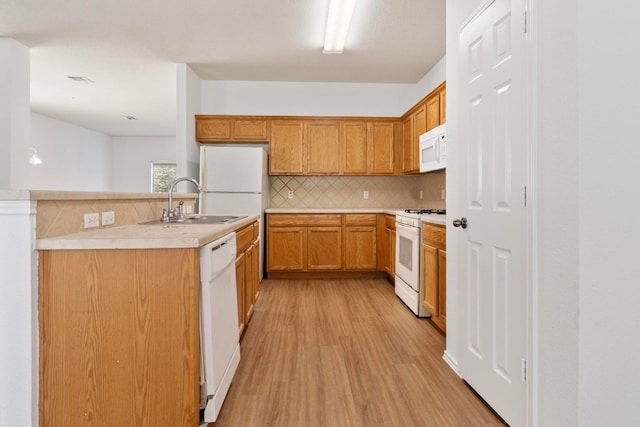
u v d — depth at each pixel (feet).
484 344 5.93
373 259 15.03
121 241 4.57
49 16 10.36
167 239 4.61
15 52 11.87
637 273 3.80
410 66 14.30
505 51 5.28
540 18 4.32
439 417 5.58
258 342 8.51
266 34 11.48
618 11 3.76
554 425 4.16
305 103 16.22
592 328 3.78
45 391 4.59
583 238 3.76
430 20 10.64
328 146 15.64
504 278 5.34
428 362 7.47
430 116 12.53
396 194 16.76
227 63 13.94
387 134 15.81
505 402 5.30
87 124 23.97
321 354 7.86
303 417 5.58
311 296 12.57
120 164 27.58
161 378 4.66
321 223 14.89
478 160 6.12
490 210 5.72
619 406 3.82
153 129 25.49
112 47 12.44
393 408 5.82
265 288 13.66
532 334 4.53
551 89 4.14
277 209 14.98
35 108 20.16
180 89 13.98
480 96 6.03
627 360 3.81
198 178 15.47
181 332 4.66
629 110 3.78
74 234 5.08
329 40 11.69
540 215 4.38
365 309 11.10
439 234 8.91
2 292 4.43
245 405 5.91
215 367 5.21
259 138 15.44
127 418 4.66
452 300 7.27
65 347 4.59
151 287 4.65
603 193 3.76
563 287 3.99
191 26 10.98
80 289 4.59
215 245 5.27
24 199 4.39
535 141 4.42
